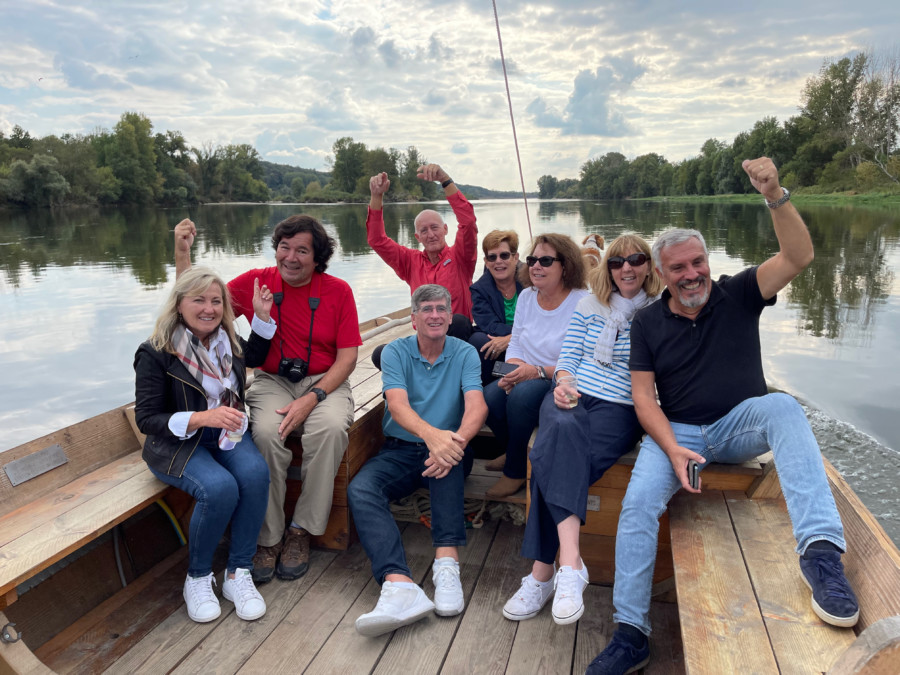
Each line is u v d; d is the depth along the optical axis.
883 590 1.42
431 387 2.41
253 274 2.65
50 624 1.96
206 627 2.01
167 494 2.47
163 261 15.52
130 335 8.10
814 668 1.34
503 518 2.73
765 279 1.95
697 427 2.04
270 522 2.29
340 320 2.56
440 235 3.58
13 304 10.01
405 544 2.55
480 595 2.18
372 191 3.54
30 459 2.07
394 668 1.82
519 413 2.38
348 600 2.16
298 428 2.38
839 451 3.88
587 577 1.91
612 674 1.69
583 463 1.98
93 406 5.70
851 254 14.12
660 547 2.14
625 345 2.25
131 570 2.29
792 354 6.23
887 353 6.23
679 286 1.96
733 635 1.45
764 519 1.93
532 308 2.68
